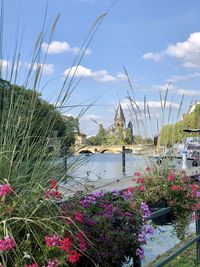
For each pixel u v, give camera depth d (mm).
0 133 2832
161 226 5879
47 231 2686
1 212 2555
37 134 2965
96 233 3334
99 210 3633
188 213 5898
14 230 2598
